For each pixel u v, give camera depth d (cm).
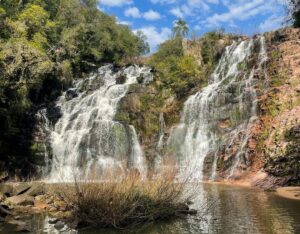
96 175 1212
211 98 3033
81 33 4406
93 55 4512
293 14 2094
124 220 1105
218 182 2422
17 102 3080
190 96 3294
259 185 2106
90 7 5025
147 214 1133
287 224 1046
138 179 1191
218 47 3788
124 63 4456
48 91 3894
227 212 1248
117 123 3212
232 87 2977
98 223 1085
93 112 3434
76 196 1152
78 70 4309
